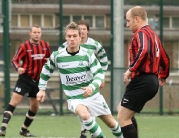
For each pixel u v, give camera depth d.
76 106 20.75
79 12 44.34
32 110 29.84
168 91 44.50
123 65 44.31
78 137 29.39
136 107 21.05
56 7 44.19
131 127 21.12
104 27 44.44
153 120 40.09
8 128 34.41
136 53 20.83
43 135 30.52
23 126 29.78
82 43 27.41
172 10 45.41
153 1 45.22
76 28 21.00
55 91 43.66
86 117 20.30
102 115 21.47
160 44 21.77
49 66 21.59
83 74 21.16
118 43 43.94
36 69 30.00
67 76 21.25
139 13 21.39
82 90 21.20
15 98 29.78
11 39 43.50
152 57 20.77
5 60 43.12
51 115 43.62
